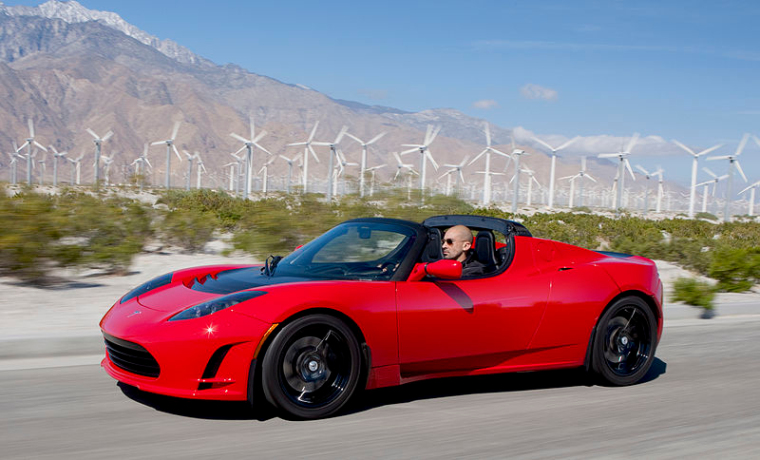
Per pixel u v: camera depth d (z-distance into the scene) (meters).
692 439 3.76
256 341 3.67
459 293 4.37
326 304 3.84
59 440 3.40
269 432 3.62
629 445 3.62
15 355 5.09
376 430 3.73
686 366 5.73
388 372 4.13
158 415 3.85
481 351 4.46
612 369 4.96
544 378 5.15
